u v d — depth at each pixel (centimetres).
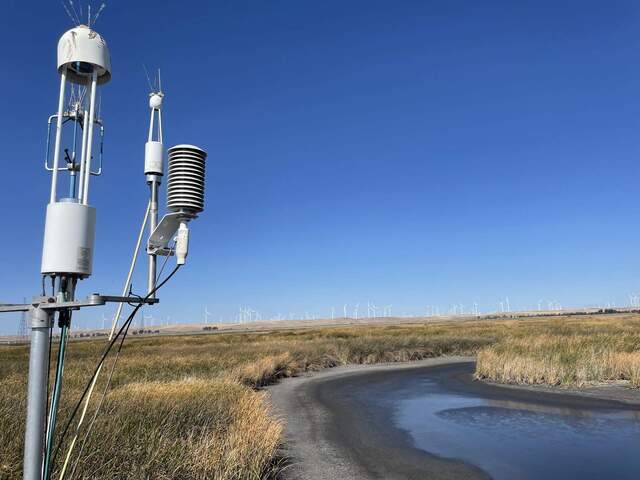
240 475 739
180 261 392
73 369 2111
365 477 880
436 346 4019
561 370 2011
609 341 2597
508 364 2175
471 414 1471
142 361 2602
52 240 335
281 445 1091
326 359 3212
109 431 784
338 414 1495
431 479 873
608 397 1666
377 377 2556
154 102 429
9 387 1377
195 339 6550
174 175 386
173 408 1023
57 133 354
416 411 1543
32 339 327
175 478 700
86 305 324
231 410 1105
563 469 916
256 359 2720
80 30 360
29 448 318
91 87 367
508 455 1012
